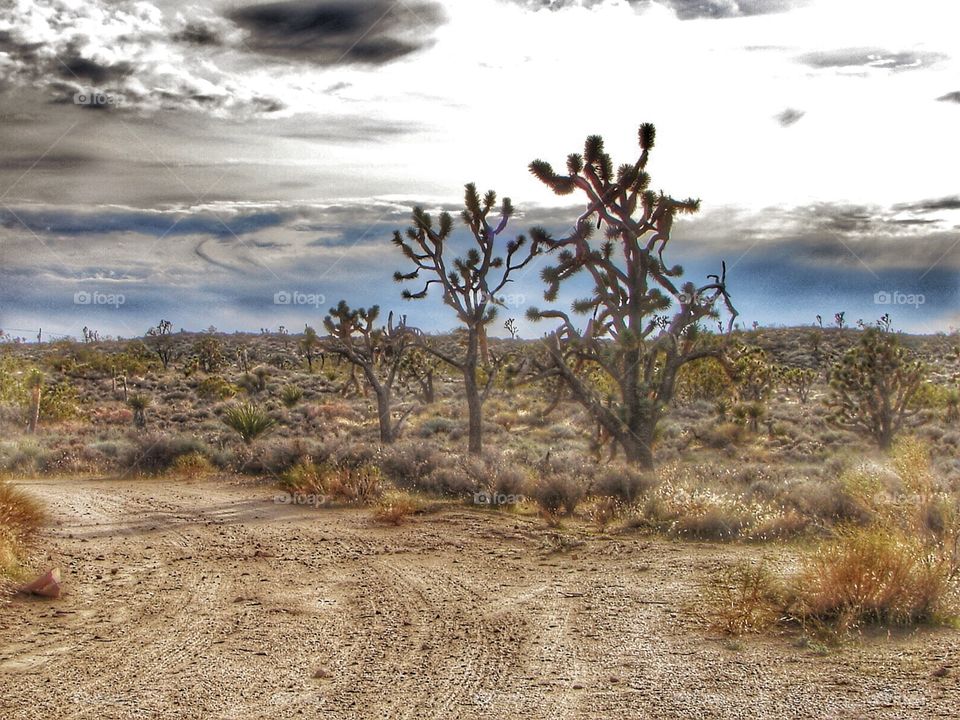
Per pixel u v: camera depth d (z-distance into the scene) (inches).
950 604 340.2
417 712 243.6
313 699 254.8
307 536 583.8
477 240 1000.2
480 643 317.7
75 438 1428.4
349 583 432.1
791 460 1177.4
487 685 267.6
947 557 372.5
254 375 2517.2
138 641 319.0
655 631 329.4
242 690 263.1
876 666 276.7
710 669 278.4
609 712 241.4
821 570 347.9
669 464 959.6
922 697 246.7
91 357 3193.9
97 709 243.8
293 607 379.2
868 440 1283.2
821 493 618.2
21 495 577.0
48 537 561.0
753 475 835.4
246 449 1058.1
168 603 385.1
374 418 1809.8
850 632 315.3
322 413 1796.3
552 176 859.4
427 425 1574.8
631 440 855.7
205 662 292.0
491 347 1932.8
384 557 506.3
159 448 1072.2
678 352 868.0
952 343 2203.5
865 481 586.2
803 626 323.0
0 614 353.1
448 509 708.7
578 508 689.0
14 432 1483.8
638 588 411.5
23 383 1749.5
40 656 296.5
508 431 1569.9
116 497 802.8
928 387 1460.4
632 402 864.3
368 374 1288.1
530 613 365.7
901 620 327.9
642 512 628.4
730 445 1316.4
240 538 575.2
